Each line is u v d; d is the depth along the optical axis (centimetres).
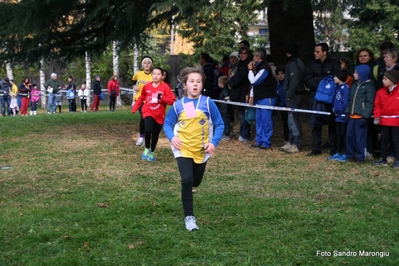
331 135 905
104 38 1412
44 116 1777
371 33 2439
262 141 997
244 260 451
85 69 3300
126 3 1183
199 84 525
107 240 498
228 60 1291
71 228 534
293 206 604
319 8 1262
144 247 480
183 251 470
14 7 1164
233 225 541
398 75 778
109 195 662
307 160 880
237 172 790
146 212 585
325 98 880
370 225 532
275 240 495
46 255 469
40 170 812
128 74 3262
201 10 927
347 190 674
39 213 582
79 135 1202
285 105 1019
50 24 1255
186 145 523
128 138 1148
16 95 2312
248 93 1050
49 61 1473
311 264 443
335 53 1803
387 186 692
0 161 891
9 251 477
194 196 650
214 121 530
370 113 812
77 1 1236
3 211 593
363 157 835
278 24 1320
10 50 1332
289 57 945
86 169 817
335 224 537
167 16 1310
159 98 862
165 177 757
